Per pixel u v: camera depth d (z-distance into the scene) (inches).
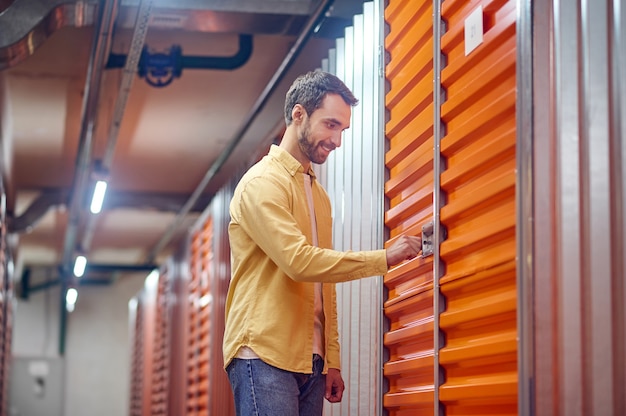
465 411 134.3
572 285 109.7
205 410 396.5
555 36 114.7
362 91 195.3
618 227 105.6
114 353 912.3
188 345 461.7
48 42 348.5
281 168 139.2
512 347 120.4
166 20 292.7
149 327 677.9
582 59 111.7
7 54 279.1
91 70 325.4
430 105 152.8
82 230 682.2
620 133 106.5
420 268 153.6
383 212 173.8
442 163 145.5
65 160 506.6
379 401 166.2
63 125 446.6
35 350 889.5
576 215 110.0
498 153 126.3
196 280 447.5
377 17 189.6
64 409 889.5
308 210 141.3
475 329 132.8
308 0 288.0
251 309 135.3
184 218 626.2
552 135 113.9
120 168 529.3
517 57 120.6
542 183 114.7
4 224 442.0
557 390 110.3
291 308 134.6
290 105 140.7
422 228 150.1
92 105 360.8
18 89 397.7
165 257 809.5
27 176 538.9
